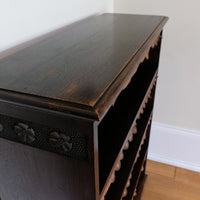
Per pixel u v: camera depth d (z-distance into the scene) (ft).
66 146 1.41
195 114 4.71
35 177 1.75
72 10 2.94
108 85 1.36
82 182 1.56
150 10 4.10
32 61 1.76
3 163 1.82
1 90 1.34
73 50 1.96
